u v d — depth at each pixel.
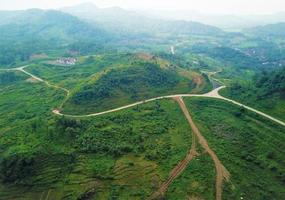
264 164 115.75
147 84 188.75
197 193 97.81
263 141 129.38
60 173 105.44
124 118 148.00
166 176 105.25
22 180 101.94
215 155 119.94
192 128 141.75
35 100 187.38
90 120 143.50
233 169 111.25
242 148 126.75
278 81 164.38
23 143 116.06
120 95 175.00
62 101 174.38
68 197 97.44
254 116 146.75
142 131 135.62
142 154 117.81
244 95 170.50
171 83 195.38
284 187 105.44
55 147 114.00
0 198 98.56
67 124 127.19
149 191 98.38
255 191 102.00
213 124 145.50
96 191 99.56
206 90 188.38
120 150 117.81
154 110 158.50
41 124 129.25
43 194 99.12
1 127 148.75
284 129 132.12
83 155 114.06
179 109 161.25
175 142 128.50
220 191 100.00
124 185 101.44
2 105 188.50
